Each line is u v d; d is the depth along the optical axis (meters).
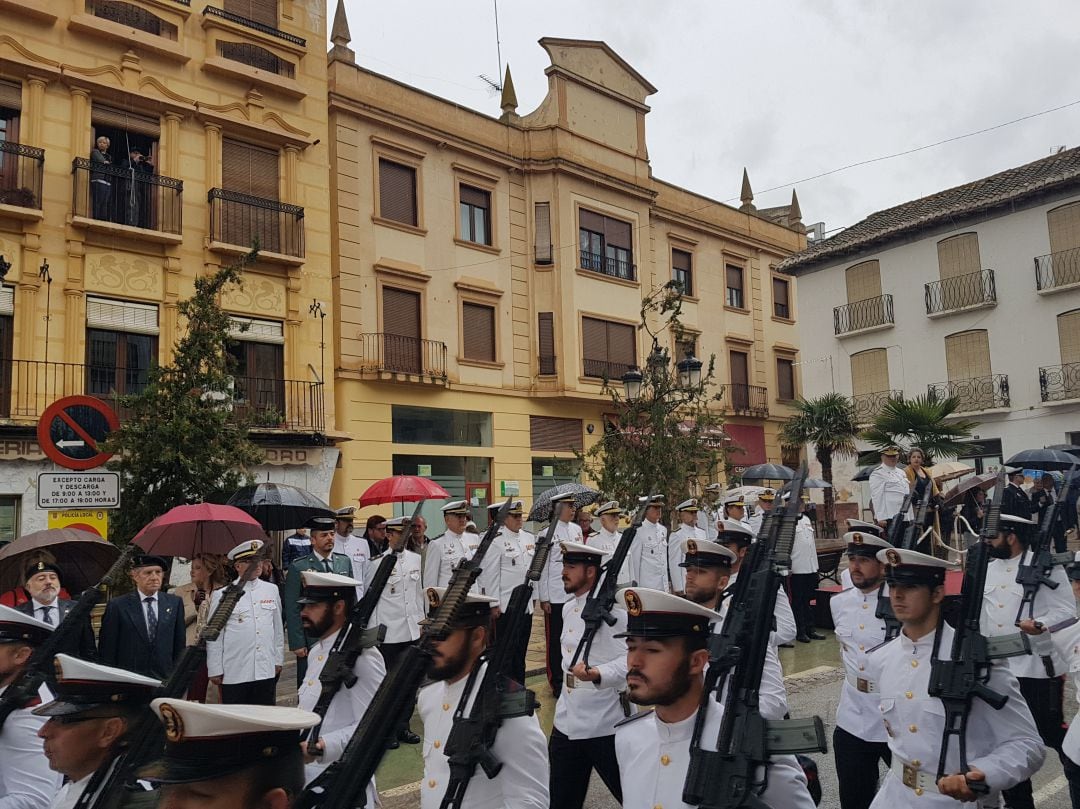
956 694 3.39
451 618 2.73
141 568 6.32
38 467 14.12
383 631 4.42
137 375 15.62
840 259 29.31
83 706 2.86
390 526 9.02
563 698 4.98
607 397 23.36
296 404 17.36
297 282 17.69
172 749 2.03
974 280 25.80
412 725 8.11
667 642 2.82
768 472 16.75
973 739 3.42
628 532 5.44
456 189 21.64
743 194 31.02
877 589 4.89
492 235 22.38
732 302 29.92
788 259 30.38
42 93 14.90
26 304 14.47
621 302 24.69
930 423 19.12
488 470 21.64
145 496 9.37
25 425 13.89
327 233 18.41
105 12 15.75
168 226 16.03
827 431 23.30
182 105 16.38
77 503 8.56
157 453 9.32
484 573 9.66
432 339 20.67
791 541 3.03
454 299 21.27
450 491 20.80
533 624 13.89
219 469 9.71
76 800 2.97
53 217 14.88
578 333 23.33
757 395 29.64
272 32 17.75
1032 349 24.75
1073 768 4.00
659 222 27.03
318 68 18.59
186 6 16.69
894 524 6.47
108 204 15.38
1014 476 14.49
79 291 14.98
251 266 17.08
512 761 3.23
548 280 23.16
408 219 20.69
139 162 15.88
